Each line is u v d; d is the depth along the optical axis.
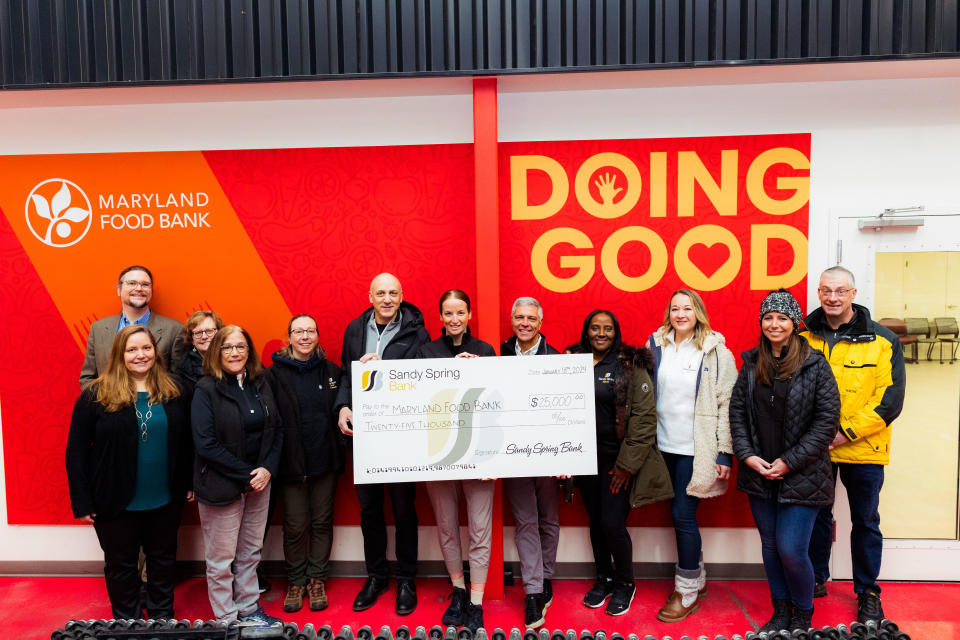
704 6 2.70
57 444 3.11
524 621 2.64
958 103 2.85
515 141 2.99
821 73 2.78
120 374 2.38
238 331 2.43
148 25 2.80
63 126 3.04
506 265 3.01
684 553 2.64
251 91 2.89
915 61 2.63
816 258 2.92
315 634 2.00
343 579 3.05
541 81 2.83
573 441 2.56
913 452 2.94
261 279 3.05
